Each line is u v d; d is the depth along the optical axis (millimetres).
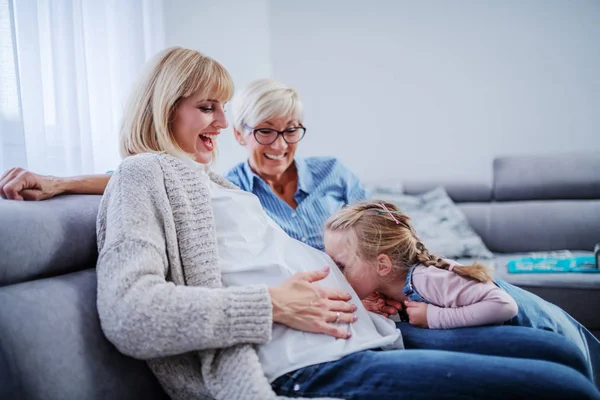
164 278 902
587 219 2721
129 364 917
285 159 1855
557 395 792
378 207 1221
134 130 1166
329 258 1130
